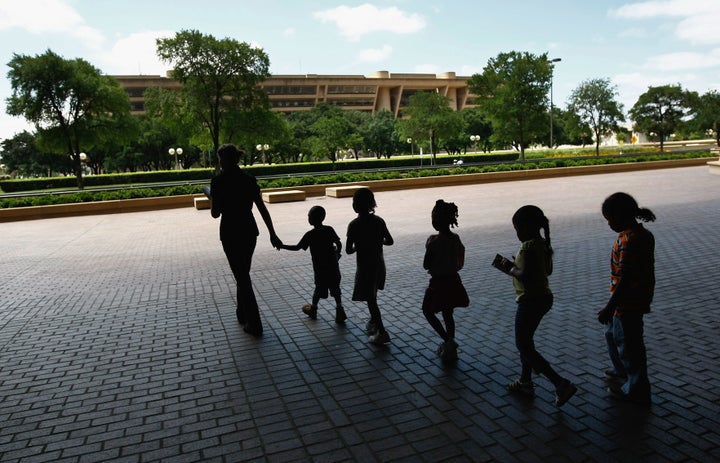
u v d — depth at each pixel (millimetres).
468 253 9164
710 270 7195
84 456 3264
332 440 3309
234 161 5293
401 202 18562
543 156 57156
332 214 16047
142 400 4035
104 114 36531
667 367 4168
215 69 31531
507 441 3188
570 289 6664
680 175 24312
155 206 21188
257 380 4309
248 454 3197
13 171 73500
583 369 4195
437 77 133125
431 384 4059
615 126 37906
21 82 32062
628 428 3264
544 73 33250
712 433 3168
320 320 5859
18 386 4387
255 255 10008
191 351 5066
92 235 14469
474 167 28328
